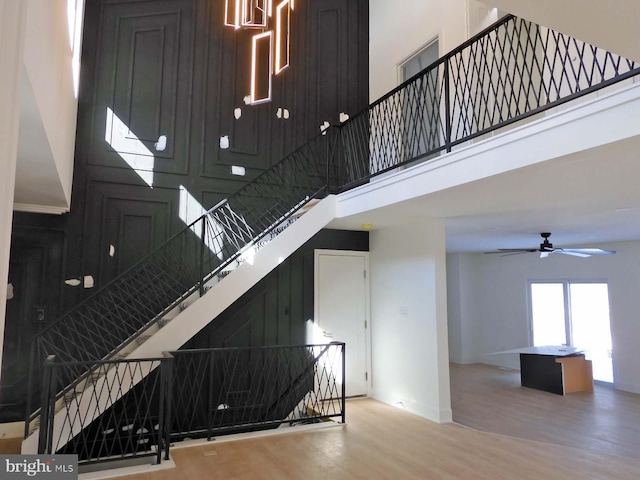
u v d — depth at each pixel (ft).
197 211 19.02
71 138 15.69
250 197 20.04
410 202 14.05
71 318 16.42
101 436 16.40
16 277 16.02
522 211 15.33
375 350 20.85
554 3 4.92
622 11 4.97
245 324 19.24
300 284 20.29
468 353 31.78
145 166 18.30
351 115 22.58
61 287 16.46
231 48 20.48
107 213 17.53
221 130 19.88
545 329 28.14
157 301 17.89
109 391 13.62
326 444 14.23
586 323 26.09
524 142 10.04
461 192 12.54
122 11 18.63
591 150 8.83
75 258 16.80
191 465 12.41
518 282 29.68
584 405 20.31
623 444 14.84
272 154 20.76
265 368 19.39
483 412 18.92
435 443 14.43
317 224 17.20
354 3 23.66
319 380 18.88
